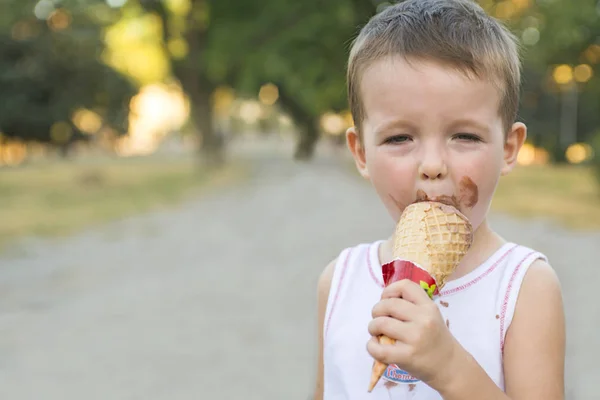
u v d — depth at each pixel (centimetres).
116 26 3488
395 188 156
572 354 547
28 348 584
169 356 560
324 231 1295
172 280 857
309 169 3722
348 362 173
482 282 163
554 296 160
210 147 3478
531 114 4497
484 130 152
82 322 663
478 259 166
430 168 150
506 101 158
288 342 594
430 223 146
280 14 2252
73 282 847
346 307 180
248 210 1686
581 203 1708
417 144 154
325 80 2184
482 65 151
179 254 1044
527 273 162
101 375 517
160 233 1273
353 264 186
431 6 162
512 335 158
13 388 491
